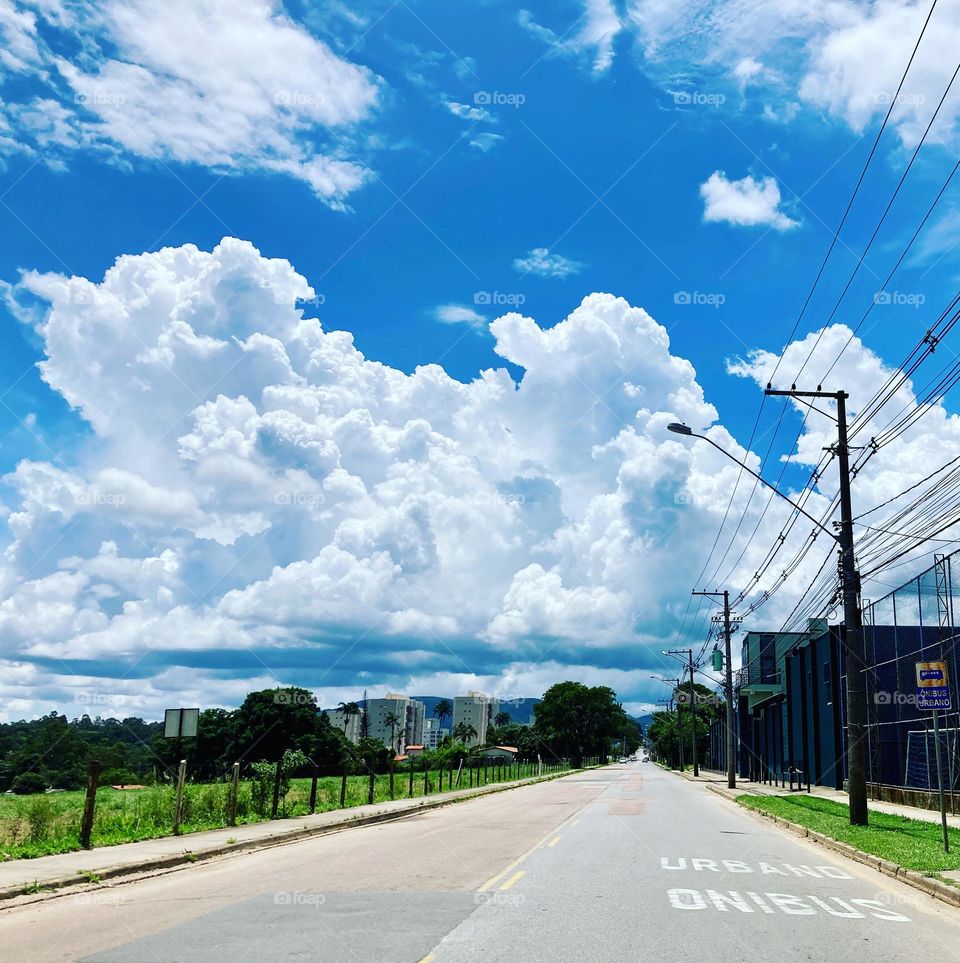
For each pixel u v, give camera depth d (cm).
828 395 2359
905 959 838
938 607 2781
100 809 2469
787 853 1767
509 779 6794
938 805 2795
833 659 4128
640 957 806
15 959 797
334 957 796
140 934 911
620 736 15962
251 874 1406
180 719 2019
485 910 1047
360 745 8200
